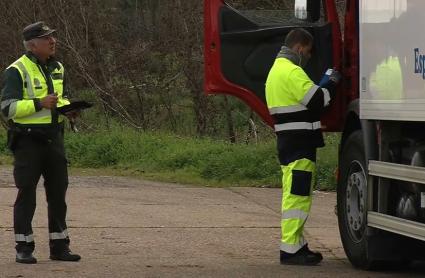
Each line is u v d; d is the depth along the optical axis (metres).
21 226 9.80
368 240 9.26
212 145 19.61
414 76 8.27
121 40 25.09
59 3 25.17
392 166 8.73
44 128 9.71
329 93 9.73
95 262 9.98
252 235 11.98
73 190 16.02
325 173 17.06
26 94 9.65
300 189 9.84
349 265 10.00
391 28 8.76
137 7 25.56
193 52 24.22
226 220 13.17
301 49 9.98
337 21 10.43
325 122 10.38
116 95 24.75
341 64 10.41
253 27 10.60
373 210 9.19
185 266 9.79
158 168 18.98
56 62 9.94
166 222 12.89
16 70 9.64
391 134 9.12
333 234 12.27
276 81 9.88
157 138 20.84
